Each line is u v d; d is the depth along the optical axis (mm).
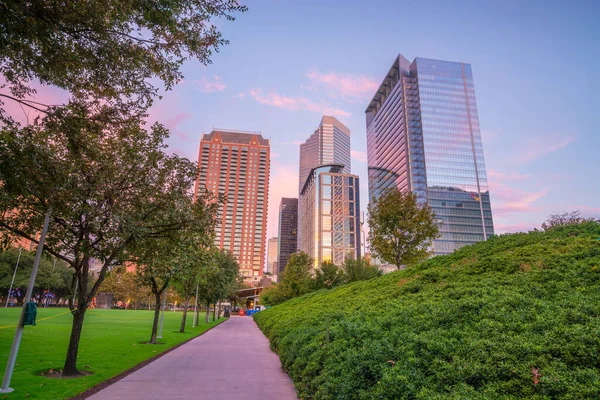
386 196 31250
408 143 166000
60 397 8062
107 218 10570
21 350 14453
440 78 174000
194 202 13422
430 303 10102
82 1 7527
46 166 8273
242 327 40062
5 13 6672
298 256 52094
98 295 89250
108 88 9016
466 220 154125
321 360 8547
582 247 11961
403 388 5324
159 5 7898
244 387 9617
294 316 19422
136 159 11258
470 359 5625
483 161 164000
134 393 8789
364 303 14719
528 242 15430
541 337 5738
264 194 182500
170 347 18891
